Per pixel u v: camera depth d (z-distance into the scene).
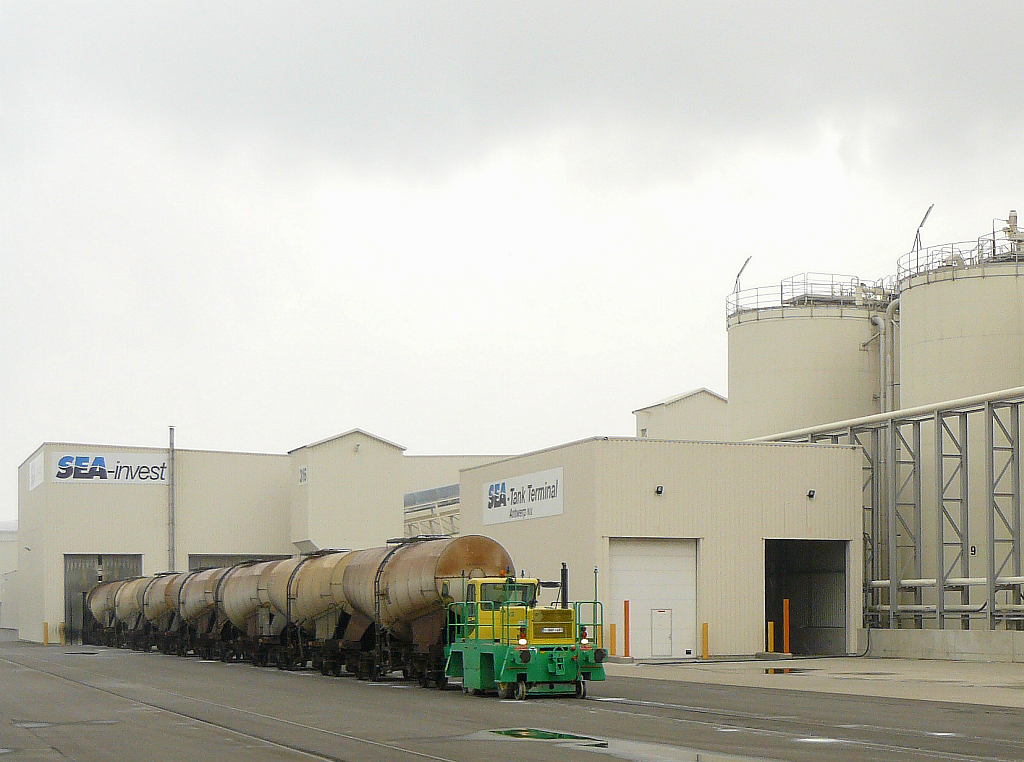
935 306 55.09
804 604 57.16
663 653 51.59
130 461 84.56
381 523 84.94
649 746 19.70
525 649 29.66
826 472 54.50
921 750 18.97
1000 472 53.22
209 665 51.12
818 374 64.69
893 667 44.06
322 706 28.62
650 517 51.78
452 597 34.22
